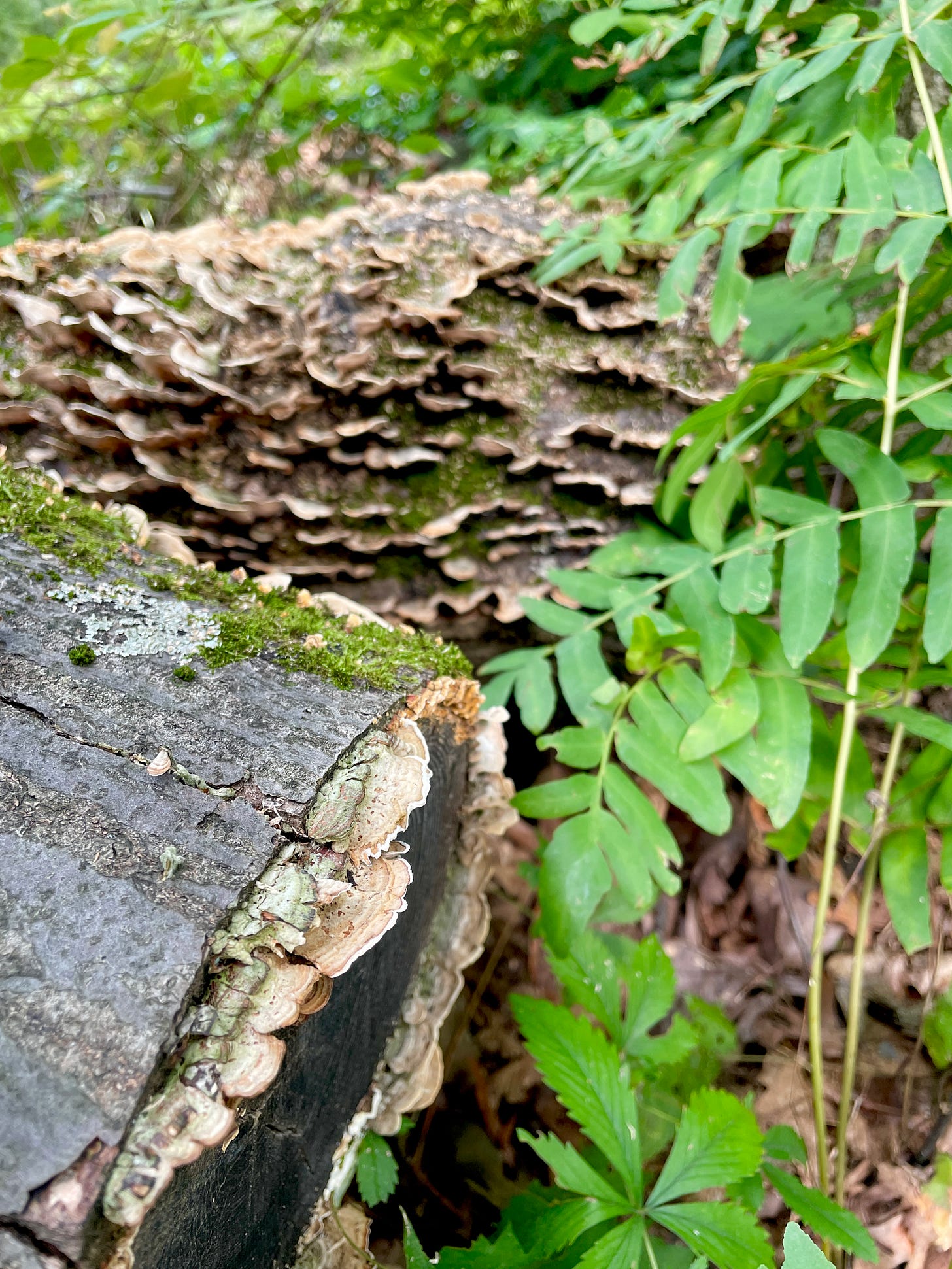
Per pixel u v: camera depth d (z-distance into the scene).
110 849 0.28
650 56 0.44
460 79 0.69
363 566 0.57
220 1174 0.30
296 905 0.28
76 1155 0.23
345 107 0.76
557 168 0.57
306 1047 0.33
